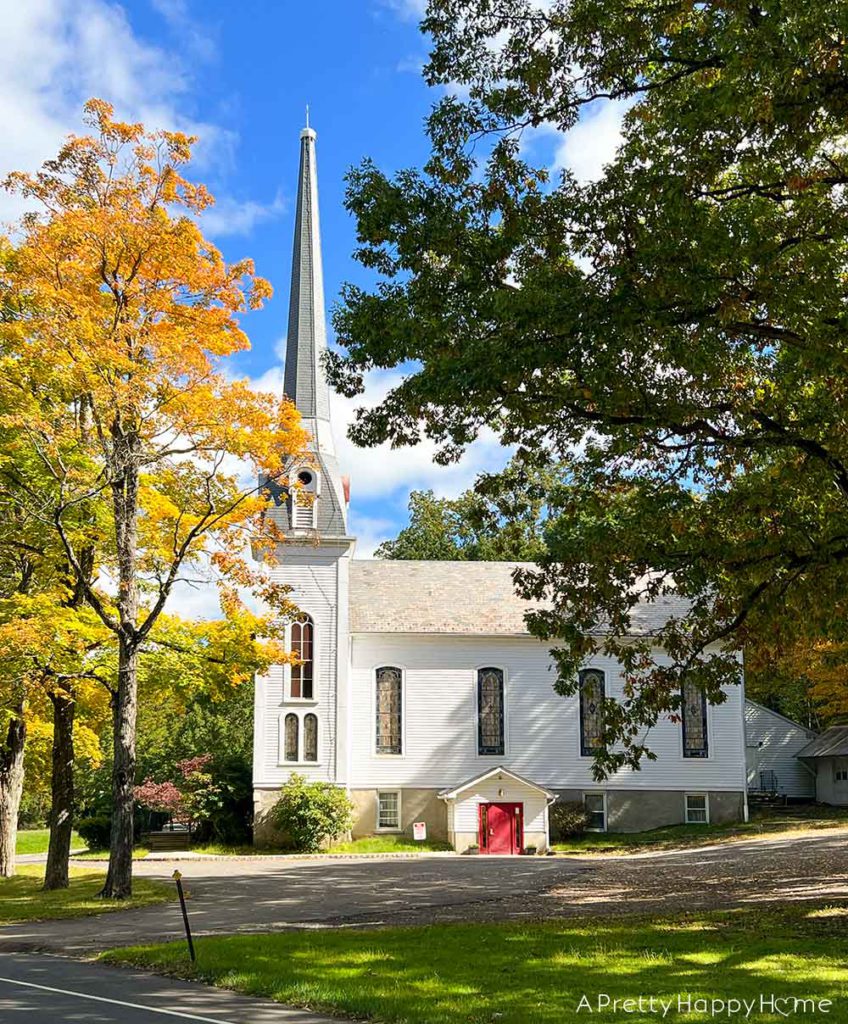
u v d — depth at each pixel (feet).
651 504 55.83
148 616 84.94
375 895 79.87
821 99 43.09
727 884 77.61
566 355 47.24
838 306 46.88
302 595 139.54
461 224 53.67
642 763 143.33
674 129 47.39
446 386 49.83
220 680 90.68
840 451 51.75
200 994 41.75
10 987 43.60
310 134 154.92
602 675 144.15
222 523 84.79
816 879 76.79
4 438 76.69
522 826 133.28
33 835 205.46
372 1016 36.78
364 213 54.65
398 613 146.51
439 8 52.54
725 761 143.33
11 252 74.64
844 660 136.77
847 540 52.70
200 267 79.82
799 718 192.54
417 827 137.08
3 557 88.99
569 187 53.06
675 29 49.73
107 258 77.15
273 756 135.85
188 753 174.50
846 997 37.17
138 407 76.43
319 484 142.61
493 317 52.13
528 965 44.37
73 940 59.88
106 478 80.02
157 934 61.16
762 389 60.70
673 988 39.11
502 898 76.13
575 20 49.85
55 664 78.89
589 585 60.29
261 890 84.84
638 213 49.60
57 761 91.76
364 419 60.85
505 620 146.20
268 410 82.89
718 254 45.50
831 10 39.52
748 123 44.75
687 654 63.00
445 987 40.32
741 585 59.36
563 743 142.72
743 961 44.29
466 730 142.00
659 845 127.54
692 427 56.34
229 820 138.00
